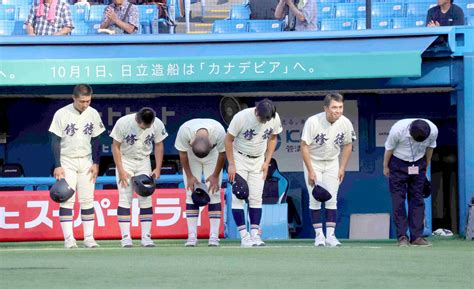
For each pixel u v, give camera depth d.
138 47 46.16
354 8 51.31
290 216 50.22
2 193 42.16
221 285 20.42
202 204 35.59
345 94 50.81
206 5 51.19
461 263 26.38
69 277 22.41
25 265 26.08
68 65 45.22
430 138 35.91
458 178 46.28
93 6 51.56
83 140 35.69
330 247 34.44
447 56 45.19
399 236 36.28
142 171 36.25
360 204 50.72
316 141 34.81
